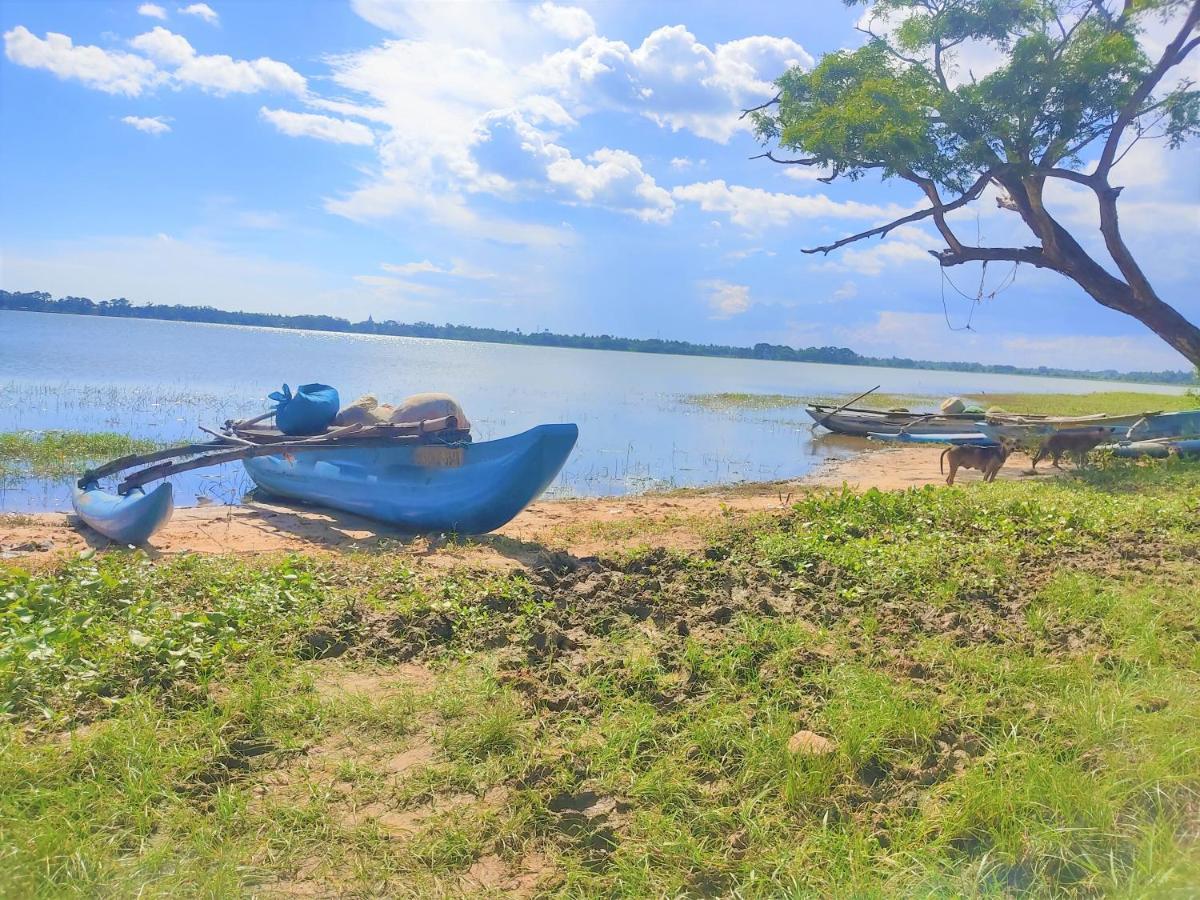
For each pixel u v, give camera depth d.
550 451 9.52
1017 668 5.04
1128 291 17.78
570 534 10.23
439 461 10.17
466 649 5.71
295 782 3.94
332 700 4.74
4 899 2.93
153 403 24.11
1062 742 4.11
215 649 5.26
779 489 15.05
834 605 6.65
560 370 69.50
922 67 18.17
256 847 3.41
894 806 3.71
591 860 3.41
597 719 4.58
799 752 4.02
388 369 51.22
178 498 13.23
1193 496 11.14
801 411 33.03
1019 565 7.76
